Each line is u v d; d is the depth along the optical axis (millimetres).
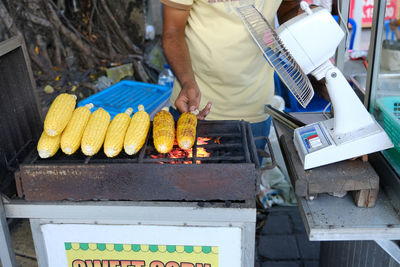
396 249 1422
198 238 1471
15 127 1702
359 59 3266
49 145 1404
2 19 4484
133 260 1539
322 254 2332
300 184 1473
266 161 3174
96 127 1443
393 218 1441
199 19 2023
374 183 1452
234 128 1641
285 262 2701
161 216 1438
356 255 1784
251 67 2148
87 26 5312
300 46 1296
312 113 2217
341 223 1418
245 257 1492
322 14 1271
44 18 4789
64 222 1492
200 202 1432
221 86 2197
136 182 1381
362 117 1503
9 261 1554
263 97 2322
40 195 1419
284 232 2959
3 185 1549
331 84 1460
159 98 3164
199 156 1491
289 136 1795
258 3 1934
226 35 2006
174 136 1536
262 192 3174
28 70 1754
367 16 4527
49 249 1544
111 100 3193
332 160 1502
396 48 1624
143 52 5531
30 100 1805
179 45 1998
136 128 1451
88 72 4941
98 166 1362
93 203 1444
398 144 1520
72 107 1492
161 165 1354
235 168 1346
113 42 5379
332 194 1562
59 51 4938
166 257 1520
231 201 1452
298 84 1367
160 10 6156
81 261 1562
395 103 1604
